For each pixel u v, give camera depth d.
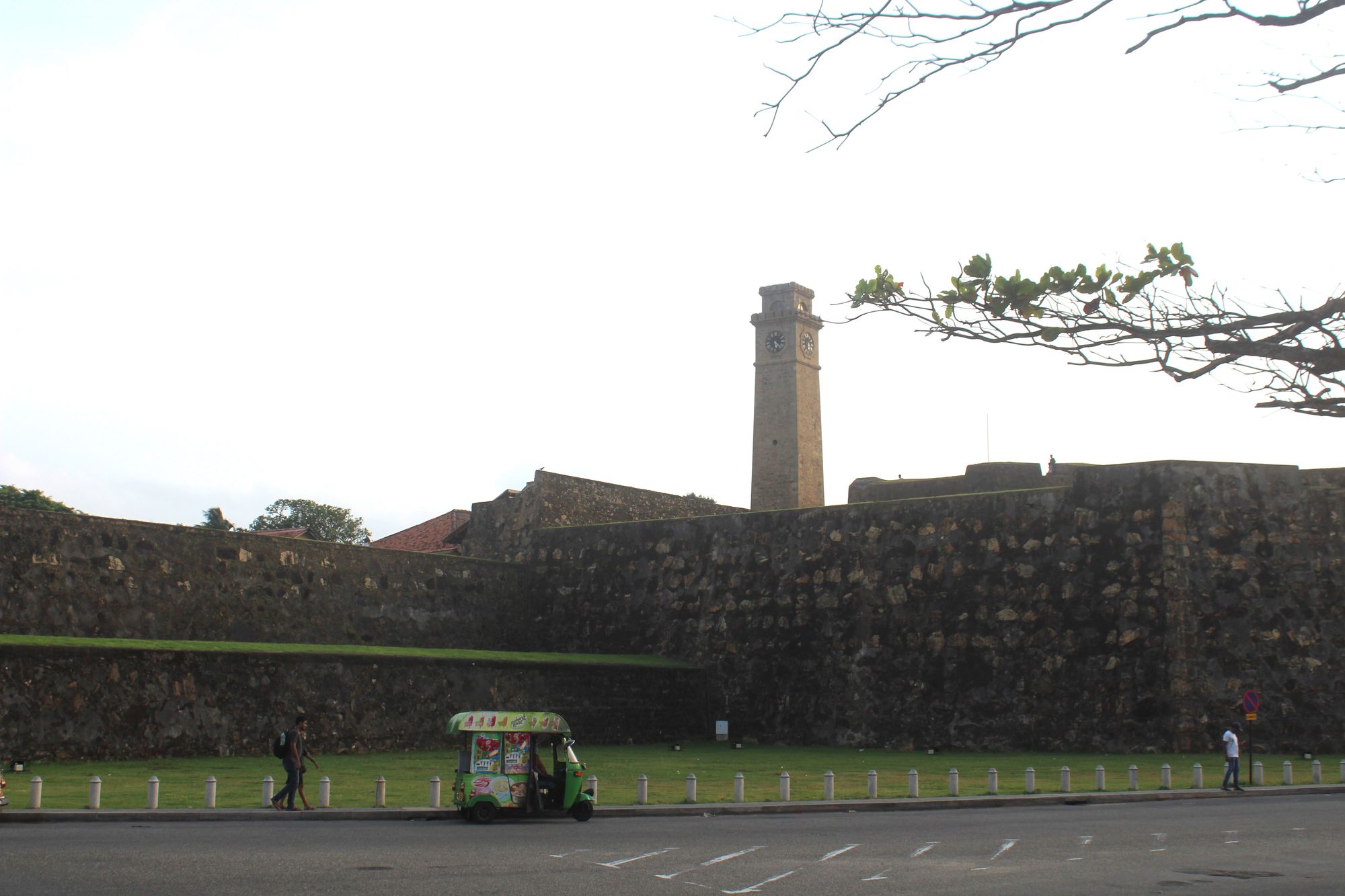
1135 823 22.11
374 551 42.12
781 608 42.81
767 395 96.94
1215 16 7.06
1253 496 36.88
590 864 16.83
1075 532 37.88
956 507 40.03
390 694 35.34
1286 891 15.05
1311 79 7.11
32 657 28.45
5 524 32.41
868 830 21.11
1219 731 35.34
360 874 15.66
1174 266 7.64
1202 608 36.06
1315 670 35.84
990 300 7.90
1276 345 7.51
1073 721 36.88
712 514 57.72
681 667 43.34
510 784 22.39
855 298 8.33
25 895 13.69
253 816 21.75
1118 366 7.85
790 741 41.69
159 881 14.73
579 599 47.28
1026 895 14.71
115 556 34.69
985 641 38.69
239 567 37.75
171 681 30.78
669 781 28.94
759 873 16.23
